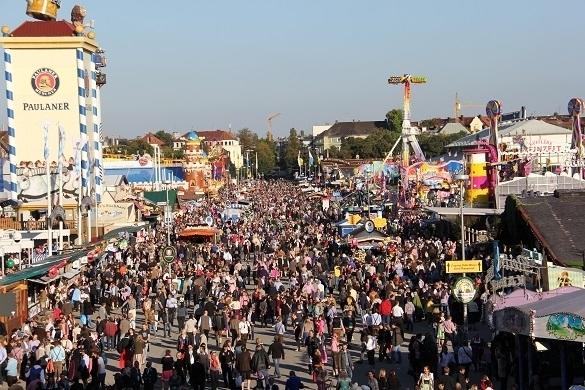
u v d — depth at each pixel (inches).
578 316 768.3
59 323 1302.9
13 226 2549.2
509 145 3176.7
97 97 3097.9
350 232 2314.2
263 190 6988.2
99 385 1037.8
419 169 3230.8
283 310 1461.6
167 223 2760.8
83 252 1905.8
